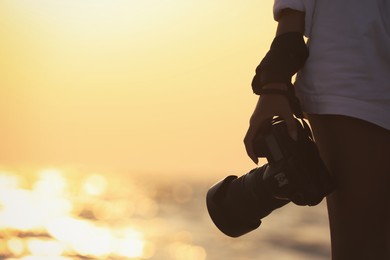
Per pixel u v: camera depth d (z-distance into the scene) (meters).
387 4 2.01
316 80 2.04
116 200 100.69
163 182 181.88
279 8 2.09
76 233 52.22
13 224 57.94
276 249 38.25
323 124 2.03
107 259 35.91
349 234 2.00
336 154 2.01
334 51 2.02
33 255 34.94
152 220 65.31
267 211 2.14
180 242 44.03
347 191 1.99
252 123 2.05
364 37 2.00
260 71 2.04
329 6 2.05
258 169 2.14
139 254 38.56
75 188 141.25
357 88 1.99
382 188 1.98
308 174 2.01
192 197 116.81
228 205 2.18
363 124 1.98
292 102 2.02
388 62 1.99
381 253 1.99
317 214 65.56
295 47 2.05
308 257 34.62
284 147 2.02
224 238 44.97
